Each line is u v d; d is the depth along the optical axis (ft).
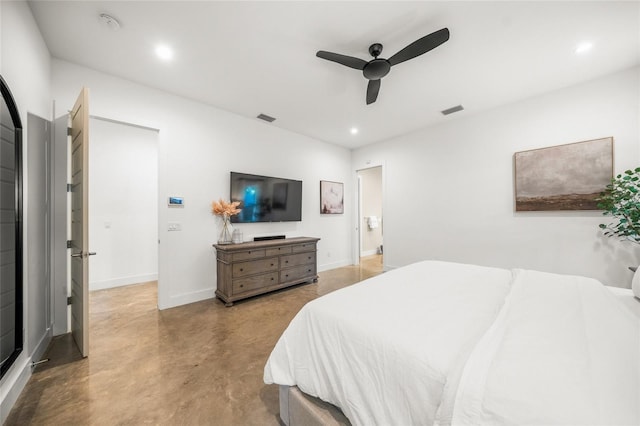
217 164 10.95
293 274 12.06
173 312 9.13
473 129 11.60
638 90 7.95
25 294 5.31
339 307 4.06
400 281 5.61
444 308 4.01
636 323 3.29
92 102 8.00
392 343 2.99
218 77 8.55
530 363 2.42
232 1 5.52
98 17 5.93
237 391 5.09
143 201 13.51
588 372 2.26
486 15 5.90
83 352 6.19
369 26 6.28
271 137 13.02
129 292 11.60
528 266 10.11
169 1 5.51
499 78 8.58
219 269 10.52
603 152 8.44
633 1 5.47
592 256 8.75
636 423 1.74
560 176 9.27
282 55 7.41
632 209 7.70
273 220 12.84
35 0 5.44
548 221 9.64
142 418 4.39
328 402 3.55
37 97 6.28
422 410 2.48
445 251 12.64
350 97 9.96
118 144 12.85
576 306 3.89
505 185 10.69
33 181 6.35
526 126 10.09
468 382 2.25
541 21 6.08
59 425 4.23
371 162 16.29
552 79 8.66
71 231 7.61
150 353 6.44
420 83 8.89
